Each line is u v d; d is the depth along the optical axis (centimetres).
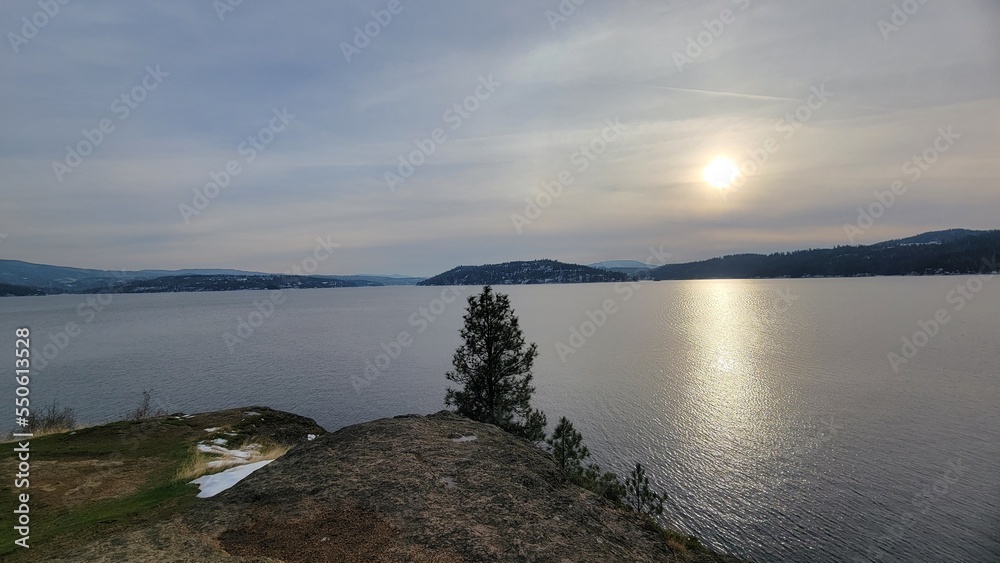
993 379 7394
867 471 4241
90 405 5566
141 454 1678
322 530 745
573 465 2064
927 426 5338
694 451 4722
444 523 774
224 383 7119
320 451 1123
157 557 645
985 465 4309
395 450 1114
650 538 821
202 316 19912
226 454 1825
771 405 6212
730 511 3622
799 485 4006
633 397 6656
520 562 670
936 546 3152
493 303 2342
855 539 3250
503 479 984
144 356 9581
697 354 10075
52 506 1088
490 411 2245
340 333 14375
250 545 695
